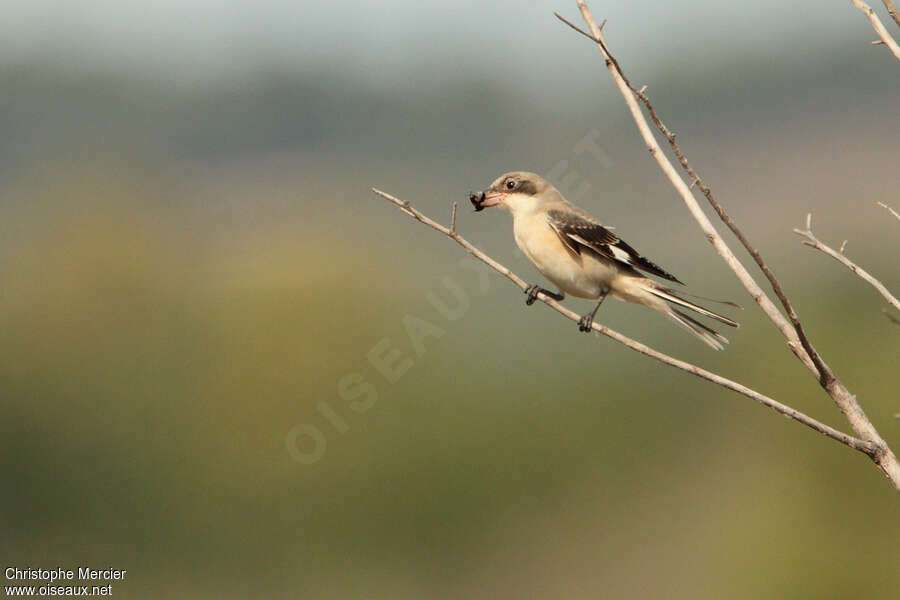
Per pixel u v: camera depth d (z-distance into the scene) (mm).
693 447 16047
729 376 16016
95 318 16781
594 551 15430
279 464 15484
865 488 12898
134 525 15578
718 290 18156
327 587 15367
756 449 14719
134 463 15602
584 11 6484
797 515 13070
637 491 15930
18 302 16891
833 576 12539
